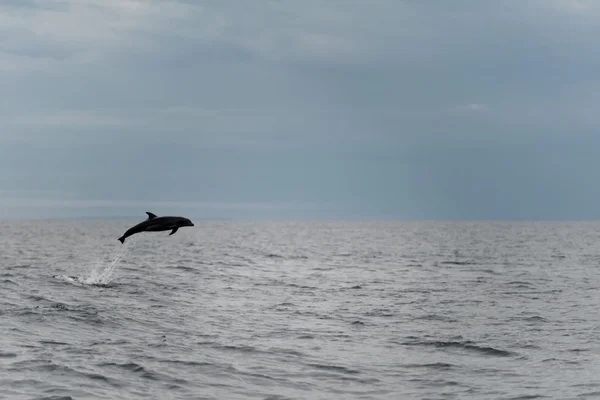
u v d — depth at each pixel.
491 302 69.44
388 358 41.78
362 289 80.69
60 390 32.31
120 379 34.78
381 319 57.12
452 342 46.75
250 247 182.50
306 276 97.50
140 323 50.97
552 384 35.81
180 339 45.66
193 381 35.19
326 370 38.47
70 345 41.91
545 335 50.00
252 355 41.62
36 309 53.50
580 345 46.19
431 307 65.06
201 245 192.25
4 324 47.22
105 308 56.69
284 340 46.72
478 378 37.16
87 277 84.06
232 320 54.59
